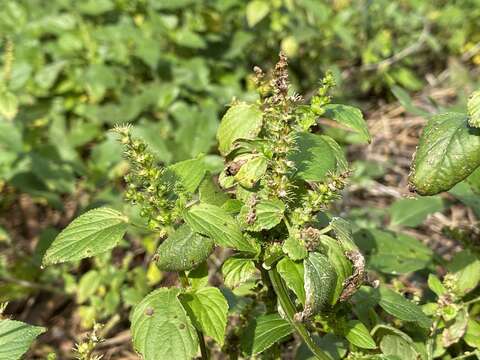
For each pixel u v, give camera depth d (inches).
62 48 27.0
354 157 25.6
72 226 10.5
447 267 14.9
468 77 28.6
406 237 16.4
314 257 10.0
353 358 12.0
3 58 25.9
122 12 28.3
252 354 10.9
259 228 10.1
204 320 10.3
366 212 21.6
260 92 11.7
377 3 30.5
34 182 23.9
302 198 11.1
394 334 12.3
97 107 25.8
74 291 20.6
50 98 26.8
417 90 30.3
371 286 11.8
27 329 10.6
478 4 31.4
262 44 28.8
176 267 10.1
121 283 20.4
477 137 10.7
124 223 10.5
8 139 23.7
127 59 26.7
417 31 31.4
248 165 10.6
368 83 29.5
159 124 25.4
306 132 11.3
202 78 26.1
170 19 27.1
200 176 11.1
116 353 19.5
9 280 22.0
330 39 29.0
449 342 12.8
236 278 10.5
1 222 25.2
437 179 10.9
